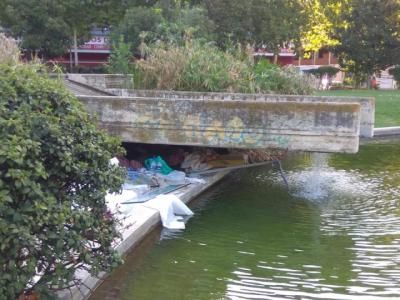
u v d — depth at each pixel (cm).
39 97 400
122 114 838
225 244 648
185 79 1238
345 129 765
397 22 3288
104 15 2973
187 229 700
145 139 836
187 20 2225
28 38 2809
